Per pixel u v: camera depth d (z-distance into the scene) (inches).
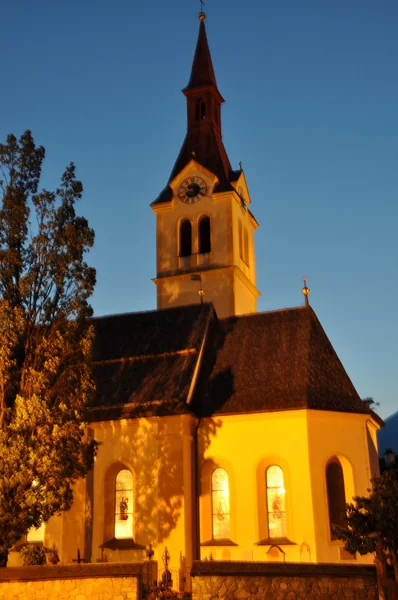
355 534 1132.5
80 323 1408.7
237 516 1493.6
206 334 1763.0
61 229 1445.6
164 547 1464.1
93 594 1075.3
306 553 1423.5
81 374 1357.0
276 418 1519.4
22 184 1478.8
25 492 1229.1
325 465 1494.8
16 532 1214.3
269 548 1449.3
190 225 2549.2
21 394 1326.3
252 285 2625.5
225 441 1547.7
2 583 1105.4
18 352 1379.2
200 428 1577.3
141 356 1755.7
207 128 2733.8
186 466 1515.7
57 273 1419.8
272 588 1052.5
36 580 1098.7
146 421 1561.3
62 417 1269.7
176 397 1583.4
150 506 1512.1
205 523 1524.4
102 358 1795.0
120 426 1582.2
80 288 1422.2
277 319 1765.5
